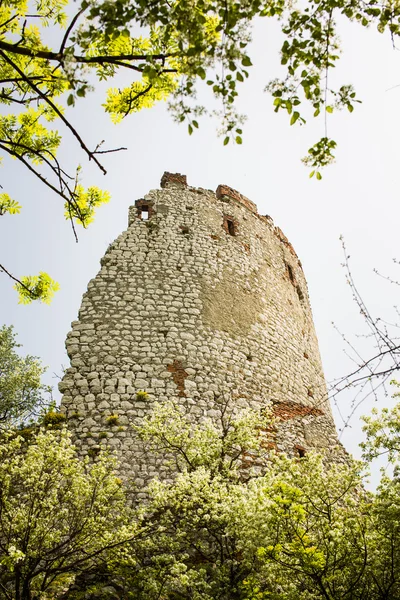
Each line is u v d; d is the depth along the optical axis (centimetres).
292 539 632
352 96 455
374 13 441
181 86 411
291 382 1396
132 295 1247
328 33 447
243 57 395
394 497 691
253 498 716
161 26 449
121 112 551
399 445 754
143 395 1084
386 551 667
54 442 802
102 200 589
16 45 396
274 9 447
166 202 1479
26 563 684
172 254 1366
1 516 702
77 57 376
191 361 1185
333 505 773
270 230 1748
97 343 1146
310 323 1761
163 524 833
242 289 1434
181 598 776
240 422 963
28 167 424
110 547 678
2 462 776
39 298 634
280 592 670
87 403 1055
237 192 1686
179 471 979
